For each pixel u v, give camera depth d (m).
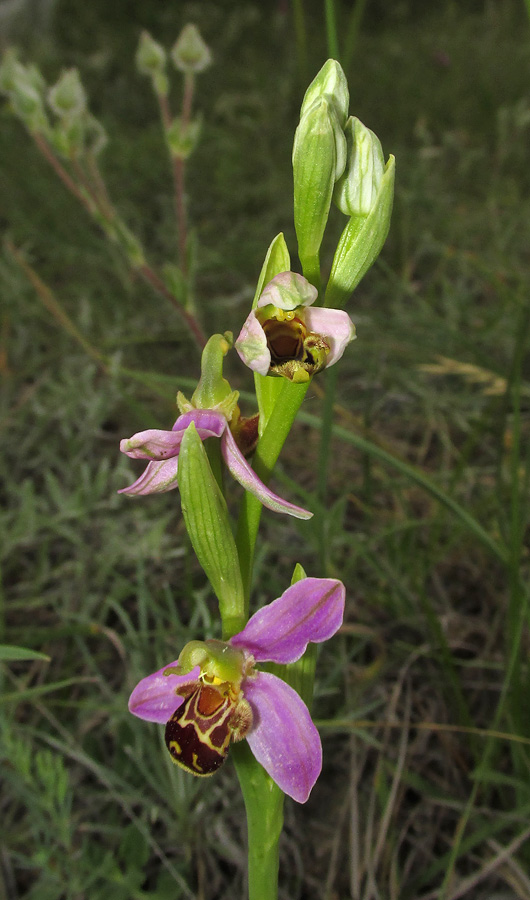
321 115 0.08
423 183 0.36
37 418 0.25
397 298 0.29
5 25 0.71
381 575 0.18
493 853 0.15
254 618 0.09
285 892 0.14
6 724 0.13
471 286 0.32
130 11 0.78
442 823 0.15
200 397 0.09
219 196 0.40
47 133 0.20
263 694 0.10
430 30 0.72
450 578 0.20
